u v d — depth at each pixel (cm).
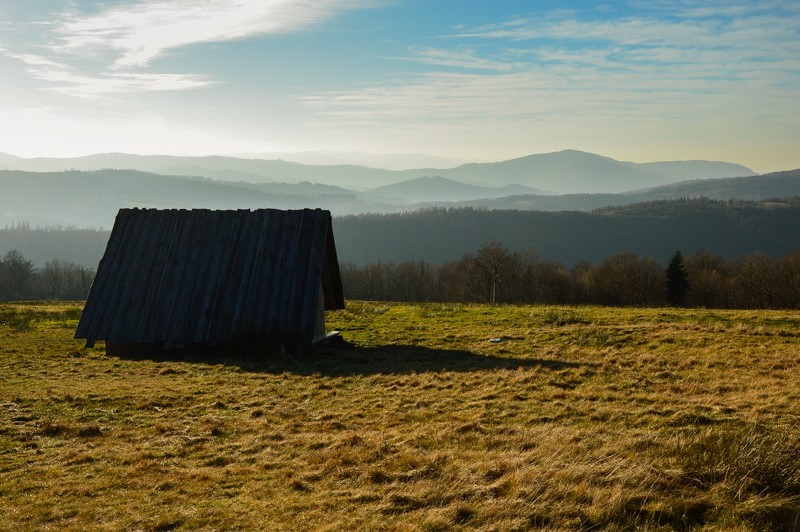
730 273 9662
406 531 717
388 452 1044
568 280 10106
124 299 2384
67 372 1953
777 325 2859
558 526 727
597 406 1359
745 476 823
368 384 1738
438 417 1320
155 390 1647
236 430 1242
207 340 2262
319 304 2548
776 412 1241
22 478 956
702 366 1878
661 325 2822
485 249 9044
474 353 2309
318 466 986
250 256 2436
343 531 731
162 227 2561
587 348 2311
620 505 761
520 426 1211
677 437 1009
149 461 1027
